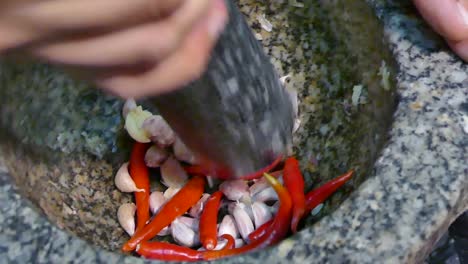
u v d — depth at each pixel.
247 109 0.36
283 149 0.40
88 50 0.24
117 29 0.23
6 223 0.33
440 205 0.33
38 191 0.40
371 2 0.39
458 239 0.46
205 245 0.40
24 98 0.40
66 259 0.33
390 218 0.33
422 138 0.35
